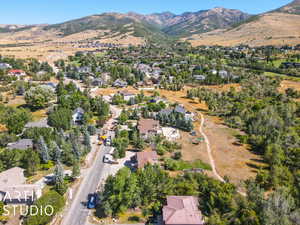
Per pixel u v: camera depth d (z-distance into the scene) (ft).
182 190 146.30
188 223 115.24
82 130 247.70
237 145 229.45
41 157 189.67
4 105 307.58
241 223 121.80
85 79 495.82
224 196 133.08
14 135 221.66
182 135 251.80
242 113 292.20
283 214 120.78
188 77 512.63
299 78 485.97
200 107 352.90
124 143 217.97
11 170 167.22
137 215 136.46
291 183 158.10
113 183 139.23
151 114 292.40
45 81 489.26
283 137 222.48
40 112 310.45
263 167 188.75
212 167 189.26
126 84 488.44
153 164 176.45
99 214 138.21
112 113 320.91
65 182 164.96
